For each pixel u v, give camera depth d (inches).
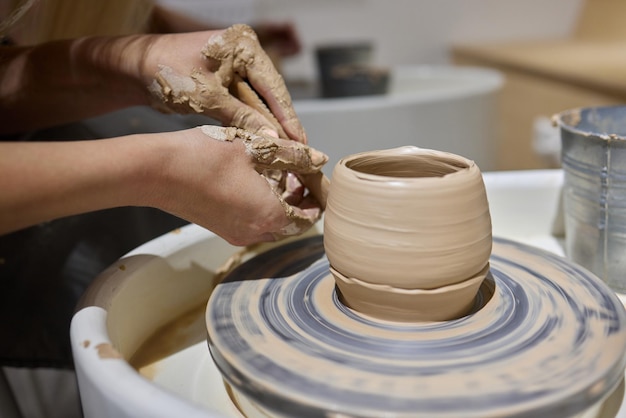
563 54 102.0
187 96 28.9
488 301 23.8
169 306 28.9
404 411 17.2
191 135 24.3
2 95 36.2
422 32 122.8
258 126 28.9
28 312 37.3
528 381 18.3
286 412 18.4
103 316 23.0
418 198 20.5
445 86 83.0
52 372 39.9
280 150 25.4
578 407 17.8
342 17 117.7
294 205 28.7
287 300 24.7
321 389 18.4
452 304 21.9
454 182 20.9
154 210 39.4
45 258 37.2
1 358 37.4
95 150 22.1
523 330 21.4
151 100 31.5
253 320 23.1
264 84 29.4
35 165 20.8
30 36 40.3
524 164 100.3
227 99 29.0
